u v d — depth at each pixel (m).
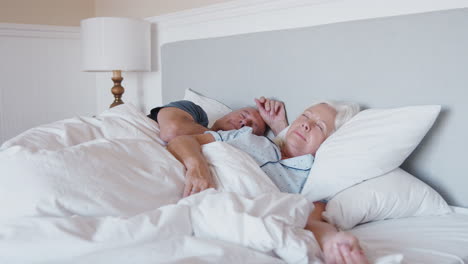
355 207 1.36
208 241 0.92
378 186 1.42
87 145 1.24
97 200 1.08
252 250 0.93
